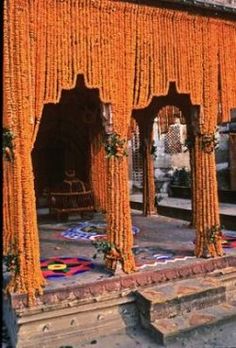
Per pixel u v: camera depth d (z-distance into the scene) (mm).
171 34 6082
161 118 11945
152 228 9359
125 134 5781
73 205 10656
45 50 5137
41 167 12391
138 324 5375
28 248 5020
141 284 5621
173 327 4938
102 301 5258
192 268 6082
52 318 4910
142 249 7195
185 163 21312
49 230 9492
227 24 6613
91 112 10844
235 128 16859
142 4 5766
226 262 6445
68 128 12039
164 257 6594
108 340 4988
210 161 6586
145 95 5898
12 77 4930
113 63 5613
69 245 7836
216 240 6539
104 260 6160
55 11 5172
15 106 4969
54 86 5203
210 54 6461
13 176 4977
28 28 5012
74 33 5305
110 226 5785
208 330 5066
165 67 6047
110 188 5770
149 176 11438
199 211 6617
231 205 15242
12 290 5012
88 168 12133
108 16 5539
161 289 5555
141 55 5840
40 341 4812
